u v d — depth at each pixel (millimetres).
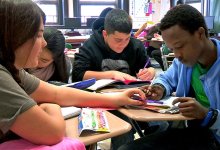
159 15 7613
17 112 793
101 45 2057
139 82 1647
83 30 6734
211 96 1266
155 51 4730
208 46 1239
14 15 813
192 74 1371
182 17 1167
